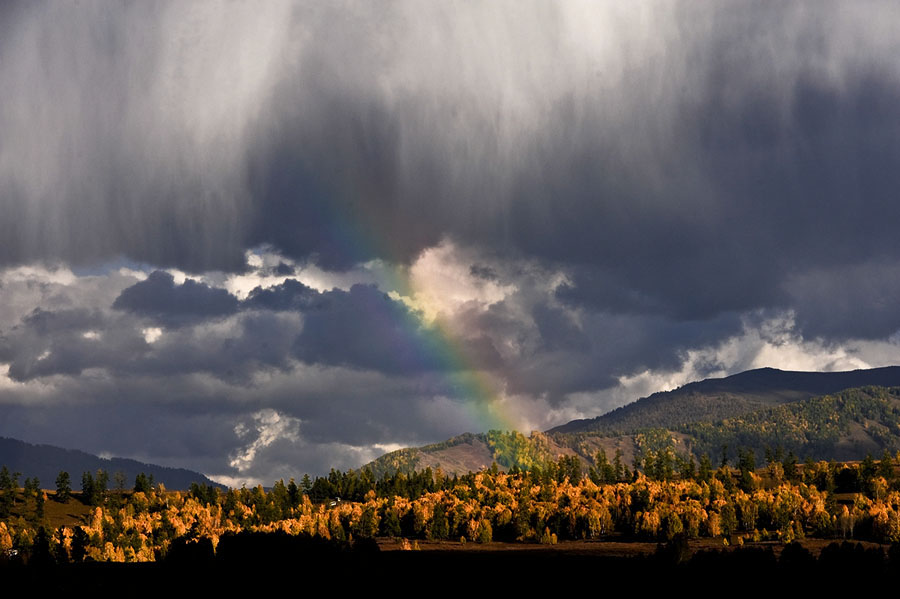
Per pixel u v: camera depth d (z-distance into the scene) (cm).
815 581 12569
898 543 13138
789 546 13375
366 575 13738
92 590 13412
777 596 12338
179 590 13000
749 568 13150
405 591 13462
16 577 14338
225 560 13775
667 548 14338
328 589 13075
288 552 13862
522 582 14350
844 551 13062
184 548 14188
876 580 12506
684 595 12744
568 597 13138
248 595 12669
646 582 13325
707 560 13712
